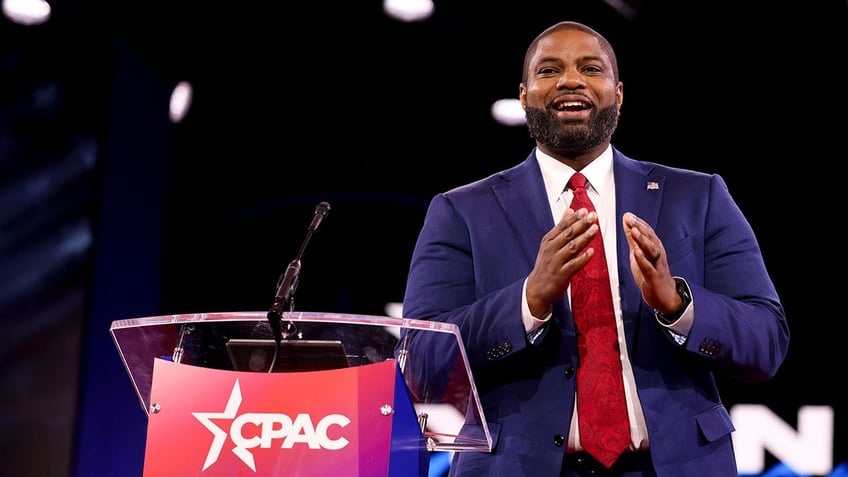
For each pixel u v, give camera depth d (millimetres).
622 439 6949
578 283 7426
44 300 20172
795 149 22562
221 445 5891
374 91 23781
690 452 6910
